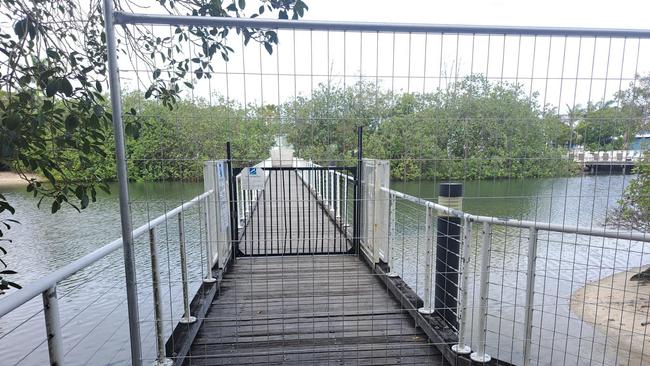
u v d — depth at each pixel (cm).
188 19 140
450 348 210
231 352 218
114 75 139
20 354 354
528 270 188
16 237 634
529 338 192
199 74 196
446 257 236
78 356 318
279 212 594
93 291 342
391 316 265
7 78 179
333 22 148
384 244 346
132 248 149
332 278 338
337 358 215
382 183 339
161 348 189
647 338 306
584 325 322
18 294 99
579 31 156
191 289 303
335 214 461
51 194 204
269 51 190
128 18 137
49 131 188
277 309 276
